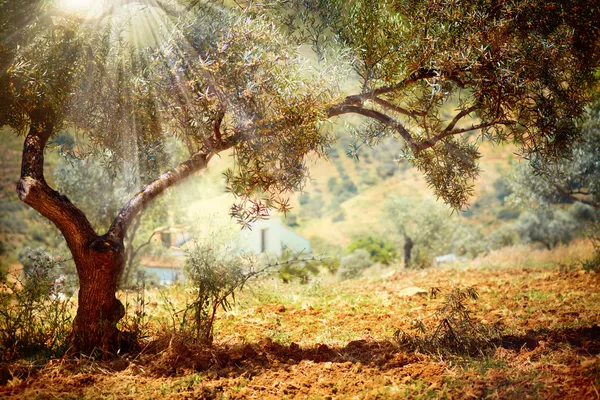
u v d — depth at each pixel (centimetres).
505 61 660
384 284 1271
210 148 711
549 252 1736
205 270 704
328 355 657
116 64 755
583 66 712
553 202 1491
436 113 764
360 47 709
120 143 810
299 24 734
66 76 703
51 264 752
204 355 636
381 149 10088
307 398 532
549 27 692
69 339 668
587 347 600
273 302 1044
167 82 704
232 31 656
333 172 10094
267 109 655
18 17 677
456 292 747
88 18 723
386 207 2809
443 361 609
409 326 802
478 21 664
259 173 660
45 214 649
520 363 583
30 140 686
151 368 610
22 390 545
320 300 1062
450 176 761
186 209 1511
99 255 648
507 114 711
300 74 653
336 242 7712
